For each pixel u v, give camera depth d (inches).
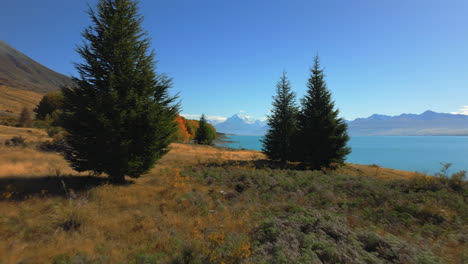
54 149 872.9
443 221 342.6
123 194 417.7
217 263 196.4
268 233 262.8
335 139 964.0
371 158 2819.9
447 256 239.5
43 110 2460.6
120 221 296.7
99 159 459.8
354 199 465.7
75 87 468.8
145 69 519.5
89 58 469.7
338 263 205.5
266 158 1336.1
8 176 451.5
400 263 214.2
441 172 560.4
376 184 565.3
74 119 454.0
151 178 597.6
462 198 437.1
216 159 1087.6
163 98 542.9
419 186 514.9
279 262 195.6
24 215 278.5
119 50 482.6
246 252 205.3
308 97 1063.6
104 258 196.1
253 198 481.1
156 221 302.2
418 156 3100.4
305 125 1050.1
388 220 356.5
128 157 470.3
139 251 219.1
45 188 404.5
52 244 218.4
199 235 260.4
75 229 261.4
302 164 1051.9
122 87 474.0
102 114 425.7
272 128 1240.2
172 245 232.4
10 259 186.2
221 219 336.8
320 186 551.8
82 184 456.4
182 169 777.6
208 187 564.4
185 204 394.3
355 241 248.5
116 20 490.0
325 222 289.1
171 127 530.3
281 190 545.0
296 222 295.9
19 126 1715.1
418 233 301.6
